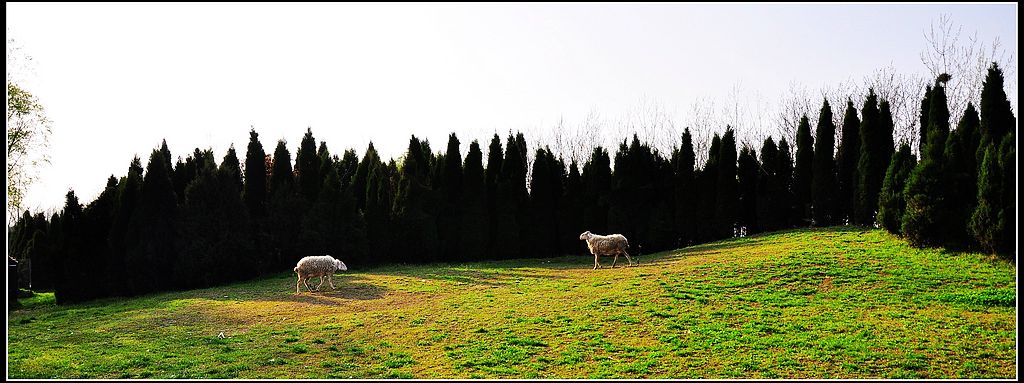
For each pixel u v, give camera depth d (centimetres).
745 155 3459
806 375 1161
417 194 3141
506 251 3231
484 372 1221
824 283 1891
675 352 1312
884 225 2584
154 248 2528
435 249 3112
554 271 2514
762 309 1634
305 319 1700
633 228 3309
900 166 2589
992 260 2017
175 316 1758
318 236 2866
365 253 2955
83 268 2458
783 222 3325
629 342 1398
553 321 1587
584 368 1238
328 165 3478
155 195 2569
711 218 3325
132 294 2486
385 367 1270
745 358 1260
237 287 2381
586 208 3397
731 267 2166
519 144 3691
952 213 2233
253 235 2795
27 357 1348
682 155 3403
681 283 1977
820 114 3250
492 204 3312
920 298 1678
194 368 1258
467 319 1641
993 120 2514
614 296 1841
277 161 3081
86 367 1266
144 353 1367
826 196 3183
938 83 2894
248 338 1495
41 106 2784
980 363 1198
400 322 1638
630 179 3338
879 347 1298
